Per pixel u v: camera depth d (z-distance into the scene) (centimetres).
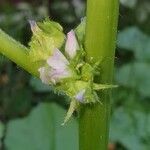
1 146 13
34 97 19
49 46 7
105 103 8
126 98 17
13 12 22
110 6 7
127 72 18
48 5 23
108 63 7
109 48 7
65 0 23
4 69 20
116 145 16
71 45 7
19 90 19
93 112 8
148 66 18
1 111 19
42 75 7
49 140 13
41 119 13
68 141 13
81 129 8
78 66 7
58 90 7
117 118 16
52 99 18
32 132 13
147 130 15
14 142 13
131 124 15
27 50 7
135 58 19
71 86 7
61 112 13
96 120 8
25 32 21
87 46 7
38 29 7
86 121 8
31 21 7
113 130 15
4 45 7
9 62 20
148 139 15
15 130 13
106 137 8
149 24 23
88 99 7
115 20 7
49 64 7
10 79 20
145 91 17
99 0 7
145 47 19
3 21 22
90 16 7
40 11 23
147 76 18
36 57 7
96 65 7
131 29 19
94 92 7
